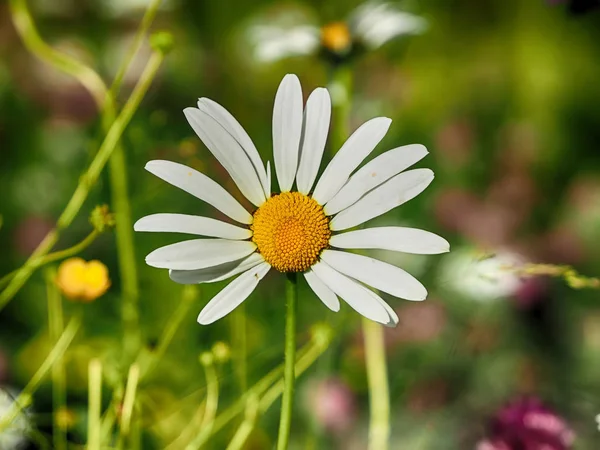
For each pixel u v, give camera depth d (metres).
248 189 0.23
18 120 0.53
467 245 0.47
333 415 0.36
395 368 0.38
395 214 0.48
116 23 0.58
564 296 0.43
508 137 0.60
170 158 0.41
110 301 0.38
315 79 0.61
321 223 0.22
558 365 0.41
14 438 0.28
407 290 0.22
